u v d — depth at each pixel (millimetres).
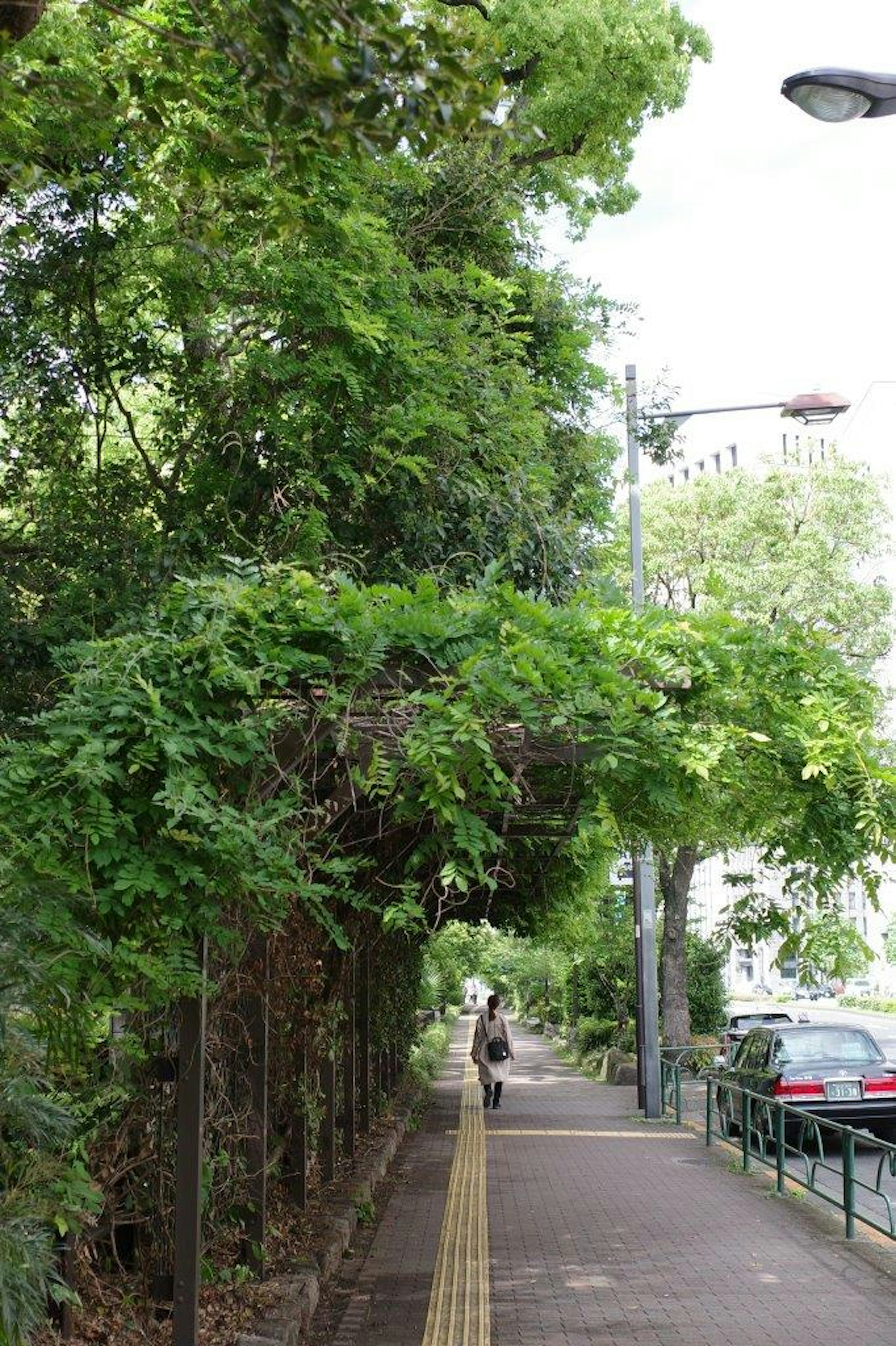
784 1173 13594
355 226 11266
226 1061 8508
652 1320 8477
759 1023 31844
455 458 12797
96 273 12094
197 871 5984
